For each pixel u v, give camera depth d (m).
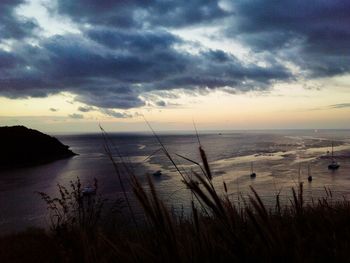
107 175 74.44
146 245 1.95
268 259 1.69
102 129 1.93
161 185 48.28
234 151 144.12
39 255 4.01
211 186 1.68
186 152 91.12
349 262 1.80
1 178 83.38
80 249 2.65
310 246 2.04
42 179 78.06
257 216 1.75
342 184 50.91
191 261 1.67
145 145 179.12
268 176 65.06
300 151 144.00
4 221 38.25
